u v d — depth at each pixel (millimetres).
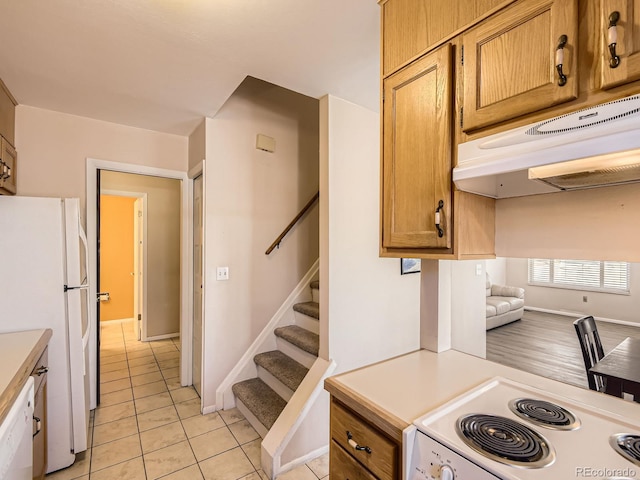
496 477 688
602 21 729
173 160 2885
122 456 1999
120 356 3771
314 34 1497
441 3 1088
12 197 1763
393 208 1256
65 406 1861
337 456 1138
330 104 2109
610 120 688
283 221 2938
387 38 1287
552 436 820
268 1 1278
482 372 1249
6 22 1402
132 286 5188
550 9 815
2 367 1265
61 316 1847
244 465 1932
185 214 2938
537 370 3857
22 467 1133
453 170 1019
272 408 2254
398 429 880
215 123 2543
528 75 858
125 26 1436
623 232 1020
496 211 1309
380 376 1209
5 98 2031
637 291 5742
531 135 823
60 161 2389
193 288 2986
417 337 2705
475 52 983
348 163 2209
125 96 2143
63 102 2227
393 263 2516
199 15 1362
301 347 2445
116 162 2607
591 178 932
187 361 2984
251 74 1857
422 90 1142
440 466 792
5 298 1739
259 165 2785
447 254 1091
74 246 1896
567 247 1139
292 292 2994
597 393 1071
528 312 7031
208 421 2398
